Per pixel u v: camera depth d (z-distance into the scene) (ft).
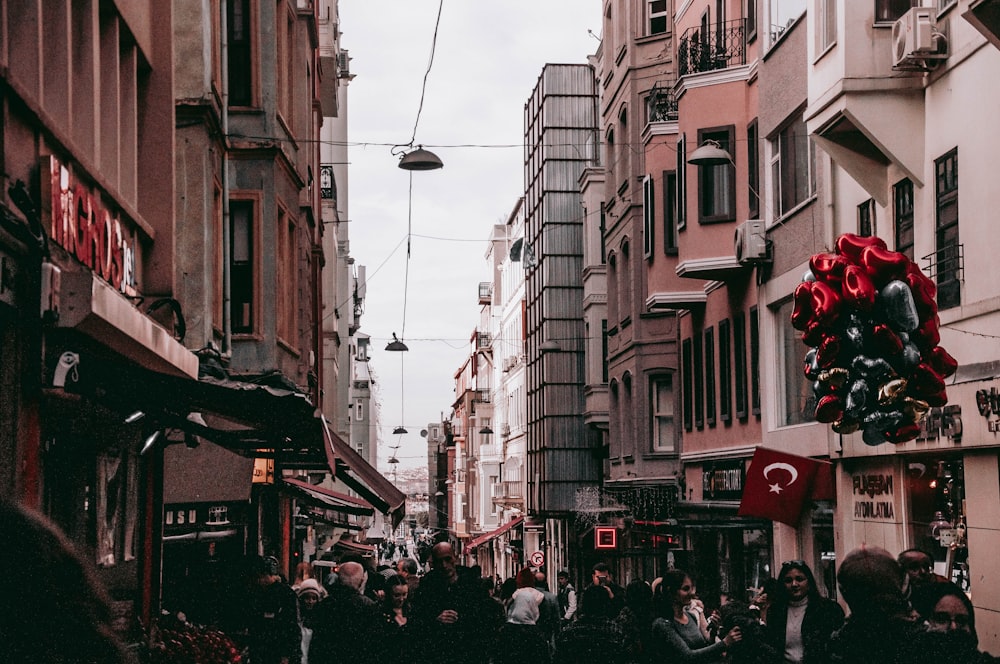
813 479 54.19
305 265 78.18
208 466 54.29
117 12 37.32
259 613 38.65
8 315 24.40
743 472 74.84
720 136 76.02
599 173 138.41
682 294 86.43
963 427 43.11
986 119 43.14
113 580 37.70
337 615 36.45
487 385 293.02
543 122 162.20
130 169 40.29
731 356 78.95
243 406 38.70
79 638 5.78
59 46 30.89
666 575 34.65
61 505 31.37
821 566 61.46
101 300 24.95
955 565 45.75
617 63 112.68
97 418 34.60
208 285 50.34
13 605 5.66
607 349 134.10
